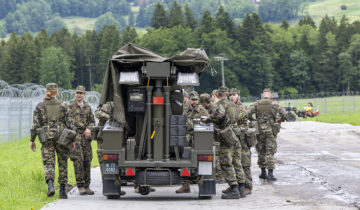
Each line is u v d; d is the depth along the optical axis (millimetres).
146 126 12844
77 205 11656
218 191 14711
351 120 50906
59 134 12820
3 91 31141
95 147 28547
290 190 14617
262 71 197875
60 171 13016
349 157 23359
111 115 13266
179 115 12633
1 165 19484
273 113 16734
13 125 32062
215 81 187000
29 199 12453
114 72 12617
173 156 13367
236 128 13367
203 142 12555
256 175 18094
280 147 28875
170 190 15172
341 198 13078
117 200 12836
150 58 12945
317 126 45844
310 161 21875
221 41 192000
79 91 13977
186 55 12711
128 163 12453
